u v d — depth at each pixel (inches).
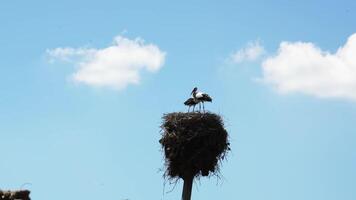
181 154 1389.0
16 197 1131.3
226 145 1421.0
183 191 1381.6
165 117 1425.9
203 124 1403.8
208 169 1395.2
